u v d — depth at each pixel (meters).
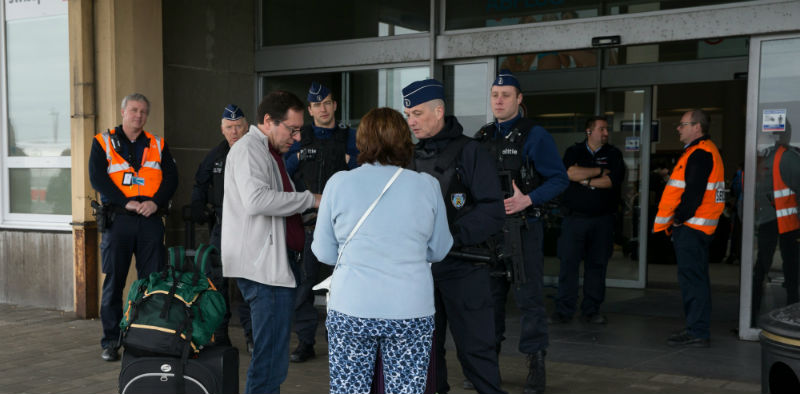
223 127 5.61
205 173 5.69
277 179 3.51
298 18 7.50
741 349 5.46
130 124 5.36
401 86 6.95
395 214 2.68
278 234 3.42
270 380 3.45
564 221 6.59
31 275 7.21
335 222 2.74
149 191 5.43
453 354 5.33
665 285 9.28
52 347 5.55
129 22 6.53
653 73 8.57
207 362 3.21
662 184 11.80
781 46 5.36
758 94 5.45
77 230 6.59
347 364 2.69
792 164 5.38
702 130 5.51
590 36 5.89
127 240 5.33
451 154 3.50
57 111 7.11
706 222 5.46
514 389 4.44
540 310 4.29
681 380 4.61
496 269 4.11
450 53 6.50
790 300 5.49
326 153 5.05
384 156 2.77
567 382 4.58
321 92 5.06
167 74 7.02
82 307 6.62
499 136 4.40
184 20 7.14
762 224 5.55
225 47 7.50
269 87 7.79
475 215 3.42
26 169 7.32
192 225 6.13
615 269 9.14
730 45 8.26
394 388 2.68
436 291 3.58
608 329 6.32
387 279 2.64
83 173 6.54
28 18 7.20
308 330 5.09
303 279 5.06
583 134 8.91
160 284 3.31
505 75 4.35
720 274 10.65
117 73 6.48
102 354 5.20
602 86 8.81
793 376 2.77
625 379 4.65
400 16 6.88
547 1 6.42
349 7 7.15
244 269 3.38
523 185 4.24
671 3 6.12
